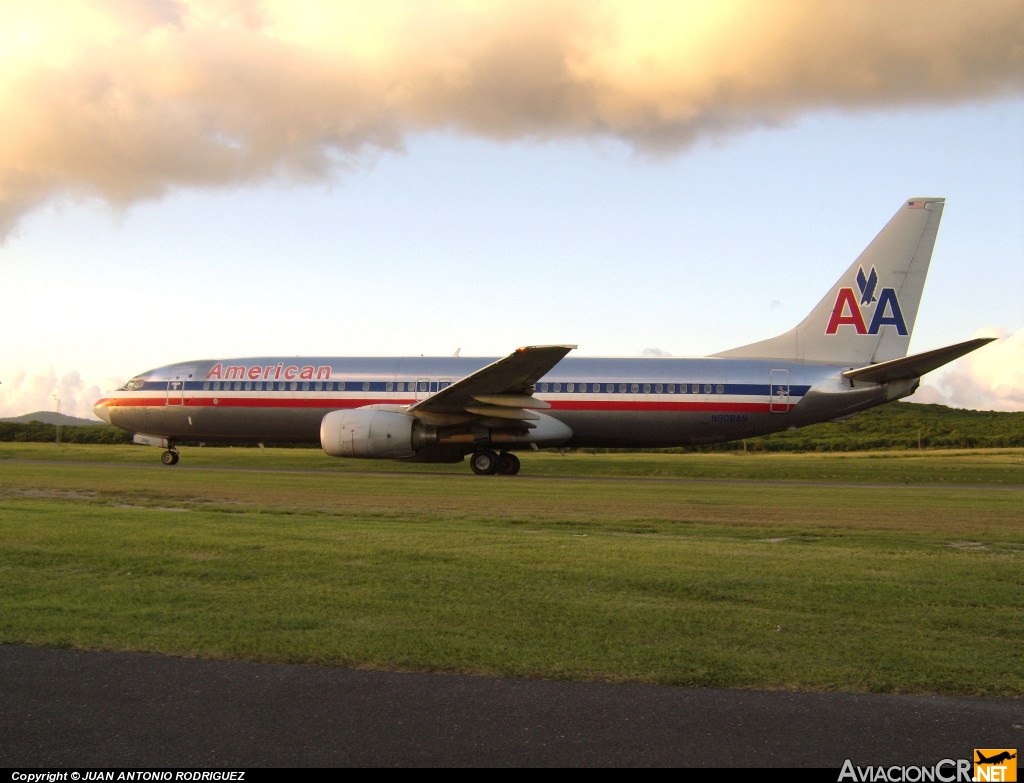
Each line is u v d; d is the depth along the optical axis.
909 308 31.67
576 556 11.34
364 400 32.91
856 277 31.86
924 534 15.62
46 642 6.95
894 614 8.41
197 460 39.09
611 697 5.89
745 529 16.03
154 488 23.03
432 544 12.20
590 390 31.81
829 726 5.47
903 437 79.25
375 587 9.20
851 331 31.83
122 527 13.42
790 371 31.55
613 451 65.56
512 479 28.91
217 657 6.62
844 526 16.73
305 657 6.63
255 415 33.88
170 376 34.88
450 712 5.59
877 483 30.05
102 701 5.73
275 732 5.27
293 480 26.58
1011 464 40.28
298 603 8.41
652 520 17.23
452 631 7.42
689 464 39.47
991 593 9.43
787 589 9.44
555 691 5.99
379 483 25.80
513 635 7.34
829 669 6.55
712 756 5.01
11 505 16.84
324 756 4.95
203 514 16.05
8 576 9.60
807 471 35.22
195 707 5.64
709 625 7.81
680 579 9.83
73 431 75.75
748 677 6.32
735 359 32.03
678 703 5.80
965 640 7.51
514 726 5.39
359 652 6.76
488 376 28.08
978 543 14.56
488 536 13.32
